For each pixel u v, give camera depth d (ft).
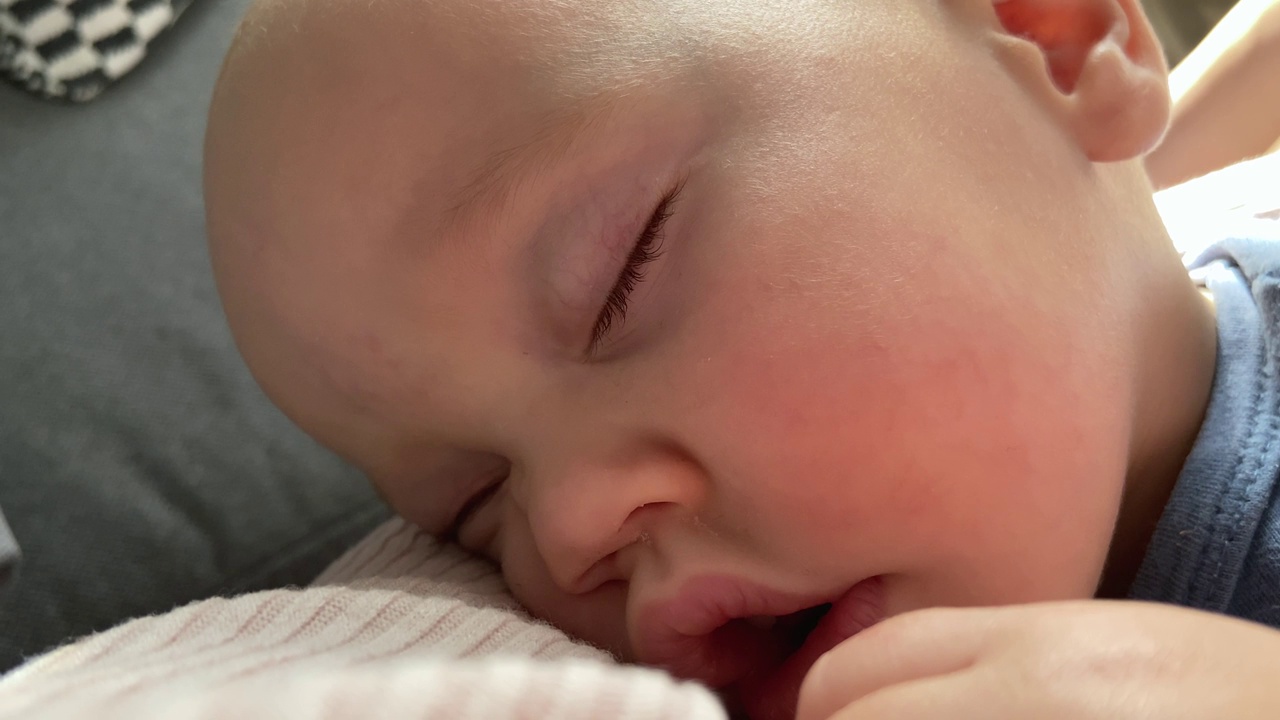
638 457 0.80
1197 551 0.85
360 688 0.61
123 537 1.07
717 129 0.81
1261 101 1.25
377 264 0.82
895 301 0.79
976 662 0.69
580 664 0.65
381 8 0.82
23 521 1.05
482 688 0.63
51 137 1.19
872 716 0.68
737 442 0.79
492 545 0.92
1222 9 1.49
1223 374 0.90
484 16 0.81
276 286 0.85
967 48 0.85
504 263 0.81
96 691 0.64
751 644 0.83
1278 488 0.84
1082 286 0.82
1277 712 0.66
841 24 0.83
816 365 0.79
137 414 1.10
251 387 1.14
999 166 0.83
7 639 1.01
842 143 0.81
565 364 0.82
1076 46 0.87
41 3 1.21
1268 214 1.07
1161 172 1.31
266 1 0.86
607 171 0.80
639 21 0.82
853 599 0.80
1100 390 0.81
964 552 0.79
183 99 1.27
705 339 0.79
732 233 0.80
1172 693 0.67
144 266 1.15
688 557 0.79
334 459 1.15
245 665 0.67
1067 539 0.80
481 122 0.81
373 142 0.81
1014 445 0.79
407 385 0.84
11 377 1.09
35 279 1.12
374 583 0.87
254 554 1.10
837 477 0.78
